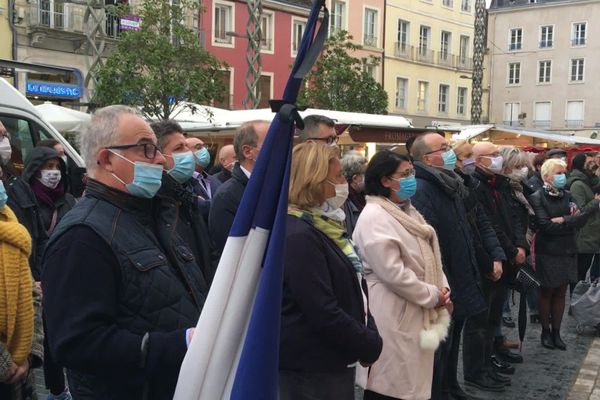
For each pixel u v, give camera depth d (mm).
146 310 1980
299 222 2637
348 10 32094
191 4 14273
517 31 48750
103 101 12797
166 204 2326
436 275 3506
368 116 11828
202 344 1699
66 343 1837
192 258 2283
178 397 1716
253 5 15164
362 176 5223
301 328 2611
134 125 2115
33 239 4383
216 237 3545
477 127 18953
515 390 4988
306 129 3549
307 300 2533
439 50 38125
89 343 1840
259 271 1688
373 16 34062
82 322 1848
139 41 13031
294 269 2549
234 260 1687
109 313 1912
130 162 2086
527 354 5996
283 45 27797
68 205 5242
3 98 5922
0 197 2643
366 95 21625
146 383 2041
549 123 47594
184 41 13844
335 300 2586
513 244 5105
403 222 3455
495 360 5477
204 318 1708
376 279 3412
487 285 4844
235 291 1688
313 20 1477
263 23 27219
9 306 2520
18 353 2570
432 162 4402
